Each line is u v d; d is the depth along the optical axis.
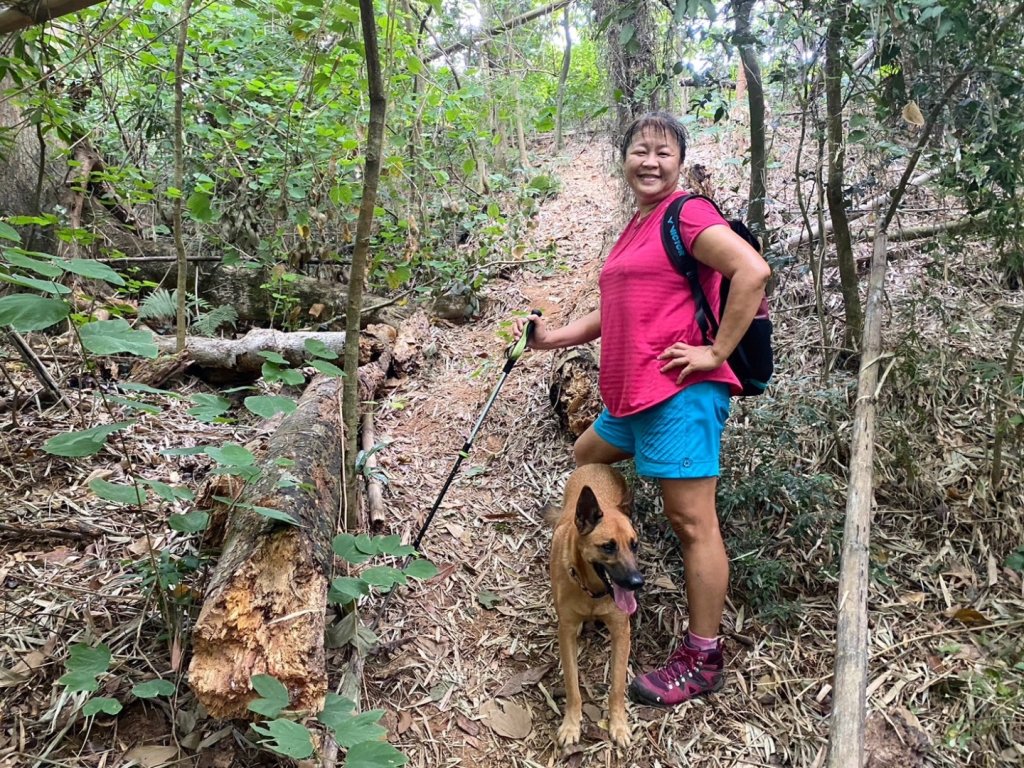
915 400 3.50
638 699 2.62
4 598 2.52
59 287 1.83
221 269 5.26
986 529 3.07
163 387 4.16
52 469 3.20
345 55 4.39
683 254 2.45
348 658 2.54
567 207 7.39
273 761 2.10
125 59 4.20
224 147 4.89
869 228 4.59
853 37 2.92
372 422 4.16
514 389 4.53
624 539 2.42
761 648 2.78
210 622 2.05
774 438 3.31
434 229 6.02
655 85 3.72
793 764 2.34
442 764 2.38
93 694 2.21
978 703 2.42
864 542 2.50
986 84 2.68
